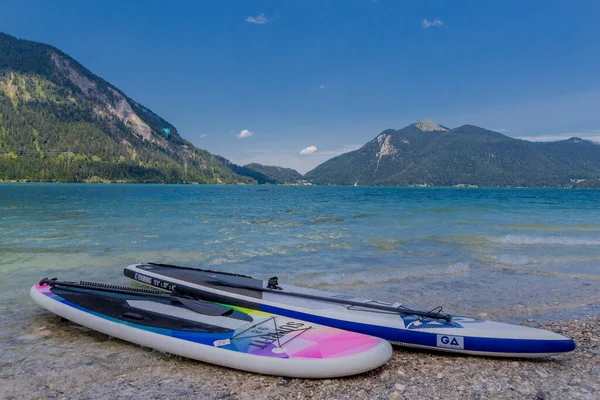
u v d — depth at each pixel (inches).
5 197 1499.8
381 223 703.1
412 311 207.8
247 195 2459.4
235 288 240.1
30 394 150.3
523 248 473.7
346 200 1716.3
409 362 188.5
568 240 527.8
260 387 159.9
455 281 328.8
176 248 446.3
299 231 591.8
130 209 978.1
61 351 188.4
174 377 166.6
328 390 159.0
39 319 229.0
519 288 312.3
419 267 371.9
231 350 170.7
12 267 346.0
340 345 174.4
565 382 169.5
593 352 200.8
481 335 189.8
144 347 195.5
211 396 152.3
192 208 1069.1
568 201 1779.0
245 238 522.6
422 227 645.9
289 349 170.9
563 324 239.3
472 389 162.4
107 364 176.7
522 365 186.1
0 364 173.5
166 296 218.2
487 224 698.2
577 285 323.6
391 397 154.9
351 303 218.4
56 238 492.7
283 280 322.0
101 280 312.5
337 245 476.4
